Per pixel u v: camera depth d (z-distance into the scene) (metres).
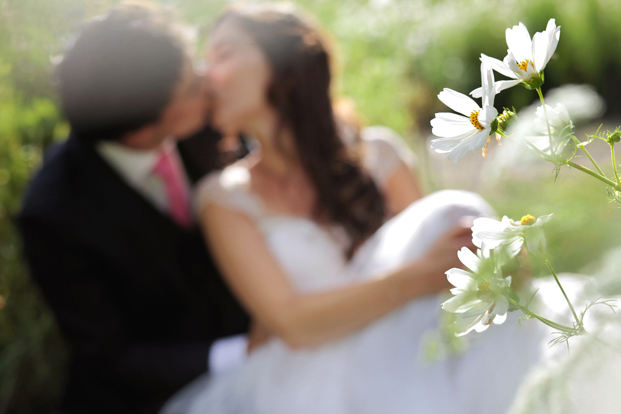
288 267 1.35
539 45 0.32
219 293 1.48
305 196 1.41
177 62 1.29
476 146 0.31
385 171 1.65
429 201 1.27
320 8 2.61
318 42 1.40
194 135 1.60
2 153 1.84
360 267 1.32
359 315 1.17
